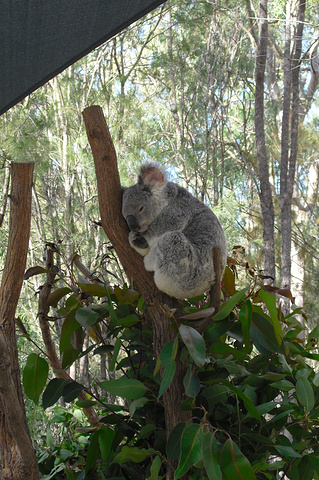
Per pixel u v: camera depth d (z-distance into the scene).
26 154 8.62
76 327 2.61
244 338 2.36
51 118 9.99
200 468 2.00
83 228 13.07
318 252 9.73
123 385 2.20
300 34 10.02
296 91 9.91
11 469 2.26
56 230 11.98
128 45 13.39
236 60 11.53
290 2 10.95
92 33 1.44
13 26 1.59
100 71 12.13
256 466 2.03
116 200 2.27
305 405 2.29
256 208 10.70
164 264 2.41
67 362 2.64
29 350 9.01
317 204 12.45
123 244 2.35
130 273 2.41
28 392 2.39
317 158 12.09
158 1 1.30
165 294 2.44
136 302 2.76
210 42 11.23
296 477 2.28
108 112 10.64
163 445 2.32
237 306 2.50
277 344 2.43
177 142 11.68
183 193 2.80
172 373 1.97
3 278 2.35
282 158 9.09
